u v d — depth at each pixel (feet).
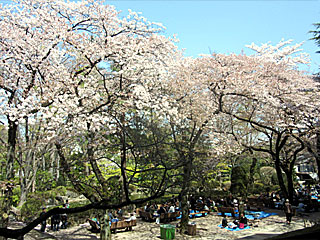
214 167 45.65
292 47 47.16
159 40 31.91
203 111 41.73
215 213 57.36
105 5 28.66
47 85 27.40
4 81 26.22
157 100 30.63
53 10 28.99
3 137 33.94
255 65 40.55
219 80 37.99
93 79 29.58
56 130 26.37
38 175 49.32
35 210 45.24
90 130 26.73
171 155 35.04
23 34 26.86
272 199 61.00
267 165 92.63
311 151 50.44
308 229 5.25
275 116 44.68
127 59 26.86
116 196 32.68
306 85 44.55
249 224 44.65
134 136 27.02
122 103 30.58
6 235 20.52
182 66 41.32
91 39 30.55
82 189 28.84
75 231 44.65
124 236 40.47
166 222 50.11
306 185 84.79
